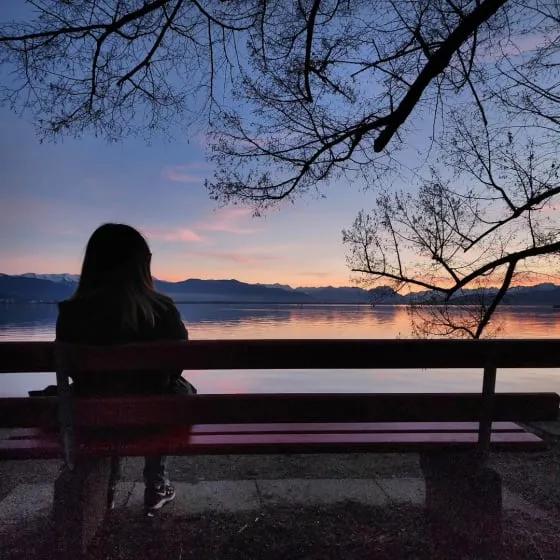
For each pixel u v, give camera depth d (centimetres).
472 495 224
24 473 366
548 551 233
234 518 271
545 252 539
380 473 376
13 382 1630
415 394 218
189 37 527
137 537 244
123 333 218
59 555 214
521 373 2278
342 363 204
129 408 206
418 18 499
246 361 201
